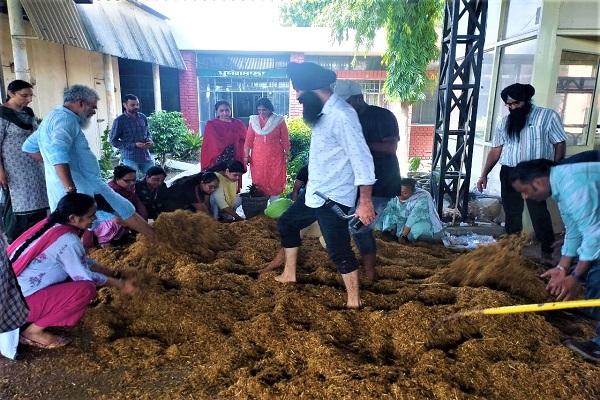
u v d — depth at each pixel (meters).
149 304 3.56
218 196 5.80
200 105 15.31
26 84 4.57
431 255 4.92
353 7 11.33
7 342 3.01
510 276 3.87
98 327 3.31
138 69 13.81
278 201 5.79
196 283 3.90
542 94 5.83
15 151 4.50
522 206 5.21
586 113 6.12
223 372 2.85
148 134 6.87
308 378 2.71
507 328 3.12
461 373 2.72
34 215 4.73
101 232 4.77
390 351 3.04
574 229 3.08
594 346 2.92
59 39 7.94
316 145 3.27
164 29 13.86
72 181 3.74
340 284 3.92
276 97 15.35
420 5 10.72
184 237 4.70
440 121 7.02
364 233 3.90
